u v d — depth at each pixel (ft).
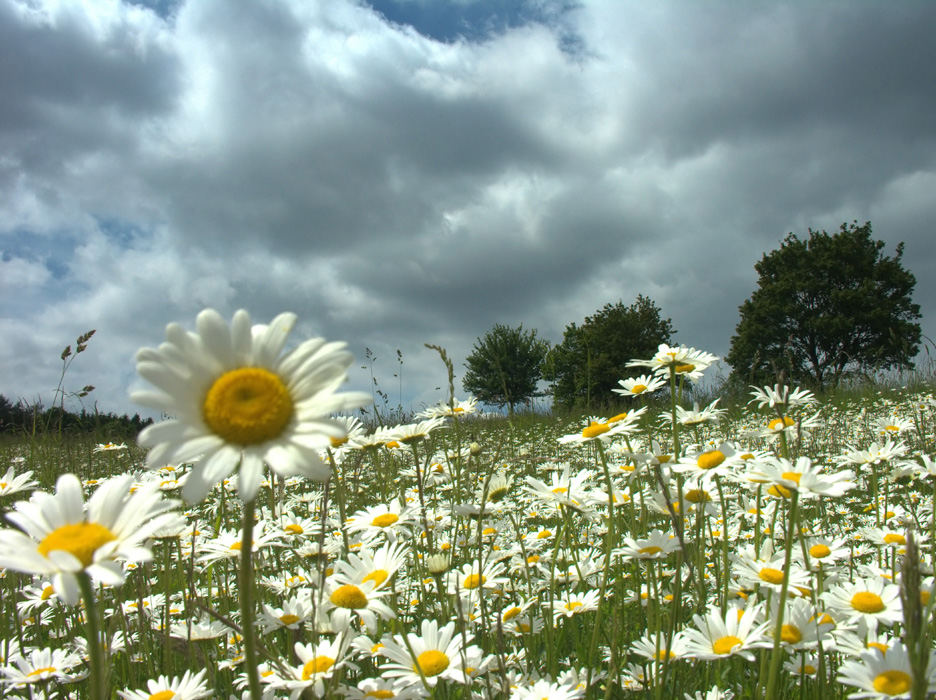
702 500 1.20
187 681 1.02
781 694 1.02
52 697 1.17
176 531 1.16
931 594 0.76
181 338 0.62
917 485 2.48
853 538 1.67
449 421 2.52
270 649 1.12
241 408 0.60
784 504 1.13
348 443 1.41
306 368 0.63
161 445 0.59
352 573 0.99
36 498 0.63
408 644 0.88
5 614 1.40
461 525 1.70
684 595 1.31
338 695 0.90
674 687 1.02
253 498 0.59
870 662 0.80
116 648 1.24
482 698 0.95
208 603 1.34
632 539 1.29
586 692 1.02
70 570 0.55
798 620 0.98
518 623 1.26
